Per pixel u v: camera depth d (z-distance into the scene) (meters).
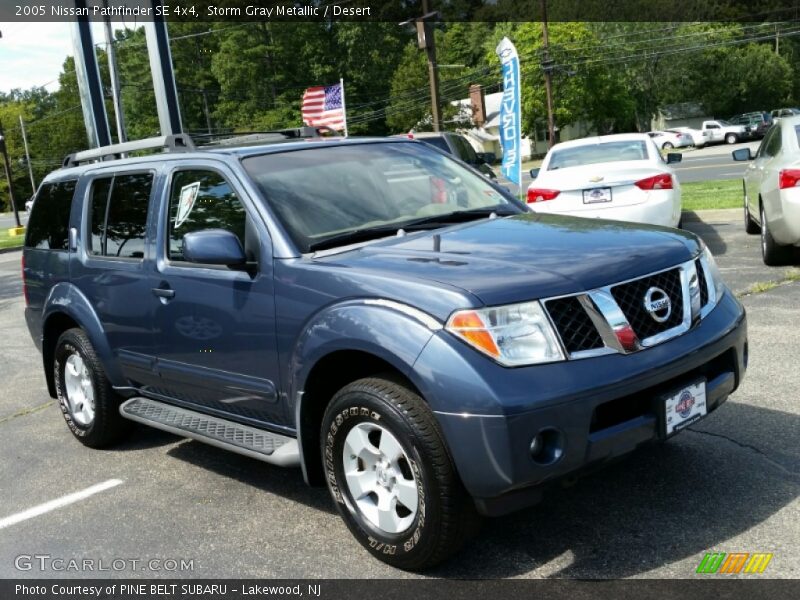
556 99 58.78
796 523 3.34
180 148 4.72
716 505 3.57
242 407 4.13
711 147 47.09
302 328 3.57
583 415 2.95
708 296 3.56
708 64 65.00
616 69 61.72
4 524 4.30
